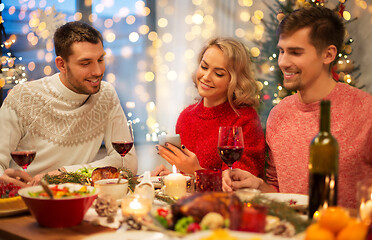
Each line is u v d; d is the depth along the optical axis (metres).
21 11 4.61
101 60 2.29
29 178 1.79
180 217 1.10
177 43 6.12
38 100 2.32
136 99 5.97
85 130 2.39
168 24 6.08
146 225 1.12
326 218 0.92
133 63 5.90
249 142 2.27
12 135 2.28
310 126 1.95
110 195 1.46
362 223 0.94
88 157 2.40
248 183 1.71
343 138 1.87
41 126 2.31
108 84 2.57
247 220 0.97
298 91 2.01
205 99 2.44
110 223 1.27
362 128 1.86
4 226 1.27
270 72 4.05
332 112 1.91
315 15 1.79
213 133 2.36
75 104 2.36
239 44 2.32
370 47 4.72
